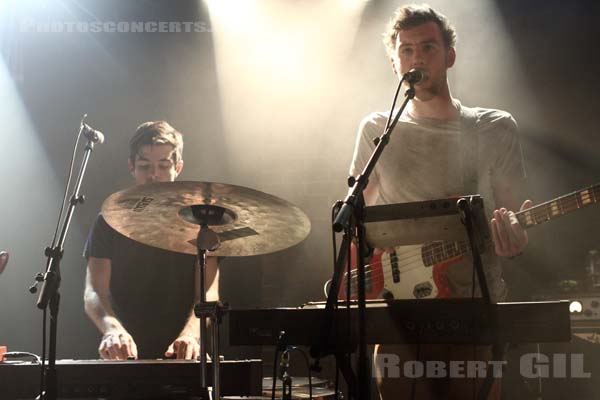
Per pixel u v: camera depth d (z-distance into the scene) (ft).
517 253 7.97
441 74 9.57
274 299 18.37
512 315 6.61
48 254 8.25
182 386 7.94
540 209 8.14
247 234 9.05
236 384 8.07
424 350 8.78
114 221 8.92
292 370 14.83
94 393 7.86
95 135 9.27
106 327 10.69
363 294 6.81
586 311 13.88
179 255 11.83
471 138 9.49
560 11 17.84
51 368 7.62
